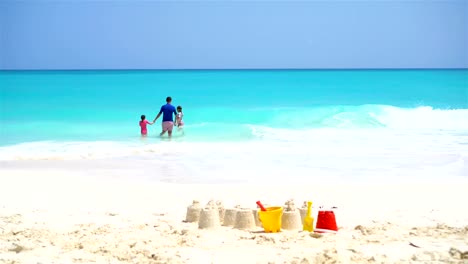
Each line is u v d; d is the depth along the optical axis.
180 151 17.86
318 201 10.81
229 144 19.59
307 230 8.38
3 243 7.75
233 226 8.69
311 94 40.72
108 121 26.97
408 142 19.84
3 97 37.09
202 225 8.51
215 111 30.25
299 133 22.59
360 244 7.61
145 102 34.94
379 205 10.43
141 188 12.12
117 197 11.23
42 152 17.73
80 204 10.55
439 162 15.68
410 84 46.75
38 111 30.47
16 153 17.44
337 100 37.62
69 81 49.44
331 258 6.75
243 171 14.40
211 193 11.59
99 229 8.45
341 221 9.07
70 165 15.35
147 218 9.33
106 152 17.41
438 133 22.33
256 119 27.64
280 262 6.76
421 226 8.63
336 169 14.69
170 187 12.24
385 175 13.82
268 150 18.08
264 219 8.24
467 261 6.79
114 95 38.44
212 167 14.99
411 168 14.80
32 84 46.00
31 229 8.42
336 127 24.58
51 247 7.53
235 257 7.02
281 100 37.34
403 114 27.41
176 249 7.38
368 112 27.44
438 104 34.84
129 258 7.01
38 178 13.37
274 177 13.57
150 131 23.64
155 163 15.65
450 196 11.28
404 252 7.23
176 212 9.84
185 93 40.03
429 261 6.78
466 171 14.31
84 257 7.07
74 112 30.14
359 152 17.59
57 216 9.49
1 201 10.81
